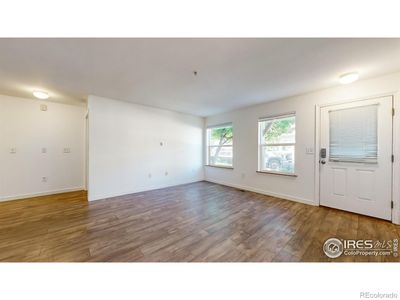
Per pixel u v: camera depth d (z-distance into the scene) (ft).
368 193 8.58
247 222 8.06
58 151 13.47
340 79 8.23
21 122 11.98
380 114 8.22
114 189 12.37
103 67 7.42
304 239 6.53
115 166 12.41
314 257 5.46
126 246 6.08
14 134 11.75
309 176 10.58
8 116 11.53
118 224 7.88
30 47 5.90
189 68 7.50
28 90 10.44
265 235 6.85
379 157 8.26
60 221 8.18
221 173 16.69
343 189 9.37
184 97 11.71
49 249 5.89
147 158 14.15
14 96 11.70
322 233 6.97
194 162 17.74
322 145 10.11
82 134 14.60
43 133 12.83
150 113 14.28
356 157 8.91
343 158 9.32
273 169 12.69
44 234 6.94
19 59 6.72
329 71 7.72
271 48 5.99
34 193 12.47
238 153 14.98
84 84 9.43
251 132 13.92
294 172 11.32
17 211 9.47
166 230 7.30
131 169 13.23
